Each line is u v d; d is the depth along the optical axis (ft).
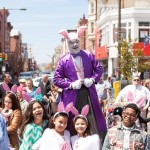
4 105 28.32
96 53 182.29
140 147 21.06
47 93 53.42
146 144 21.26
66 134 22.58
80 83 26.86
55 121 22.13
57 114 22.17
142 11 142.72
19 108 27.89
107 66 162.81
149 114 37.06
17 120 26.91
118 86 66.28
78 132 22.57
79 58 27.71
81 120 22.44
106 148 21.63
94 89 27.86
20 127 25.20
